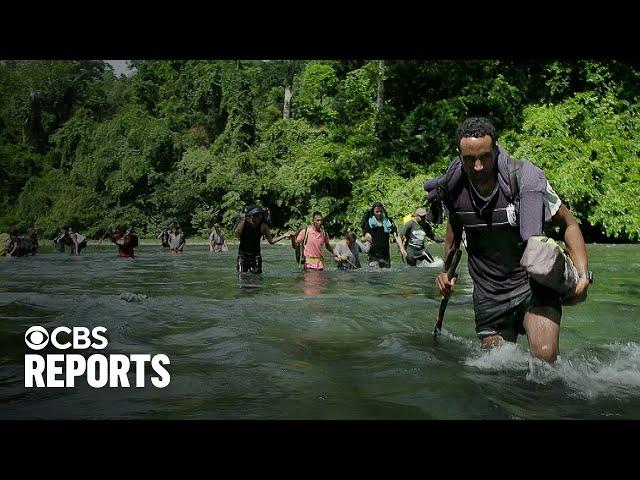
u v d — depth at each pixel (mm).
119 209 35469
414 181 22250
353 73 26312
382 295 6727
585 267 3186
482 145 3270
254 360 3520
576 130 20688
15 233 20031
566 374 3121
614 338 4188
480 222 3514
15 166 46219
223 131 38438
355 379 3088
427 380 3059
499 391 2863
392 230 11320
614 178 19875
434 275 9562
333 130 26172
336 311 5379
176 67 42688
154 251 21484
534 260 3057
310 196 30609
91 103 52906
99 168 36125
